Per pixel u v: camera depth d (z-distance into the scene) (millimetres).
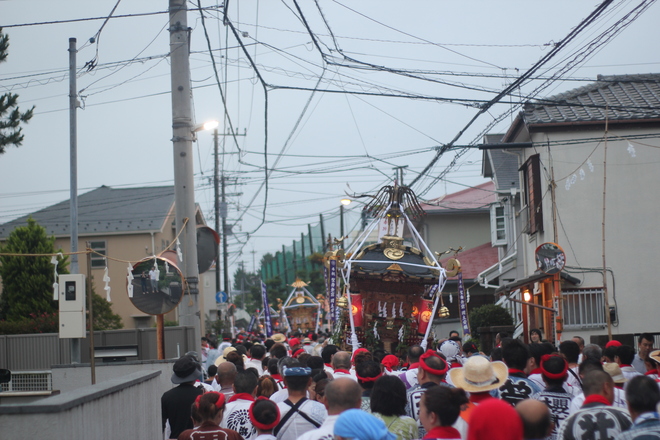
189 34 14148
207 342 21219
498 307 22281
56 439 4871
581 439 4789
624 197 20328
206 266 14922
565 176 20469
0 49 17812
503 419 3490
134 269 12562
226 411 6465
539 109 21406
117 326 23094
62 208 36625
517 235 26109
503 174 27266
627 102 20938
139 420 7383
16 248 21453
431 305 16641
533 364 7117
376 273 15812
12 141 17875
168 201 36625
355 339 15016
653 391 4285
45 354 14992
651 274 20031
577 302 19859
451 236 33906
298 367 5848
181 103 13867
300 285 43781
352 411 3879
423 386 6184
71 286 11766
